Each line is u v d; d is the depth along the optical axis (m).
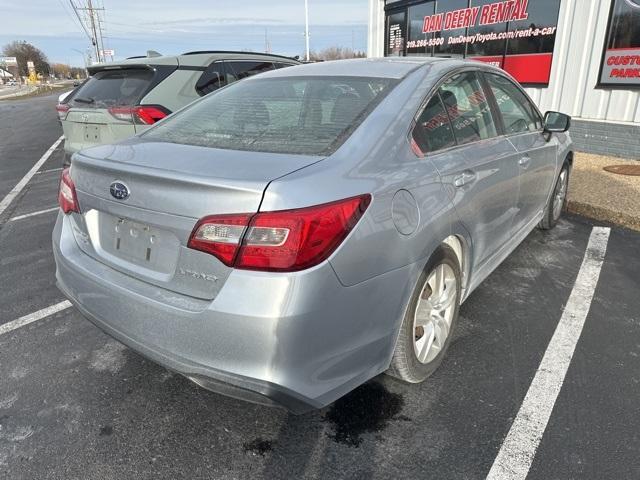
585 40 7.71
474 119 2.98
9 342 3.07
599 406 2.42
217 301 1.81
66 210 2.56
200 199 1.86
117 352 2.96
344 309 1.90
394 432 2.29
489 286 3.71
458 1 10.05
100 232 2.35
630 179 6.36
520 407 2.42
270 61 7.07
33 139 12.79
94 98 5.84
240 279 1.78
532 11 8.48
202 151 2.23
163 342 1.99
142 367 2.81
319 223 1.79
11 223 5.47
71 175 2.50
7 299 3.63
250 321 1.76
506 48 9.09
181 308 1.91
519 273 3.93
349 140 2.16
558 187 4.78
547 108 8.52
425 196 2.25
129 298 2.07
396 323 2.18
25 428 2.34
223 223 1.81
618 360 2.79
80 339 3.10
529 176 3.60
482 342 2.98
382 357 2.19
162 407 2.48
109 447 2.23
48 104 27.08
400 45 12.06
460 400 2.48
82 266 2.36
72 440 2.27
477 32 9.71
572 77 8.02
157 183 1.98
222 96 3.00
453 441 2.22
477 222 2.76
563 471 2.05
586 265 4.06
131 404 2.51
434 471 2.07
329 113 2.41
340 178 1.93
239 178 1.85
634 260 4.16
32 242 4.85
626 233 4.84
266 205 1.77
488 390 2.55
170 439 2.27
